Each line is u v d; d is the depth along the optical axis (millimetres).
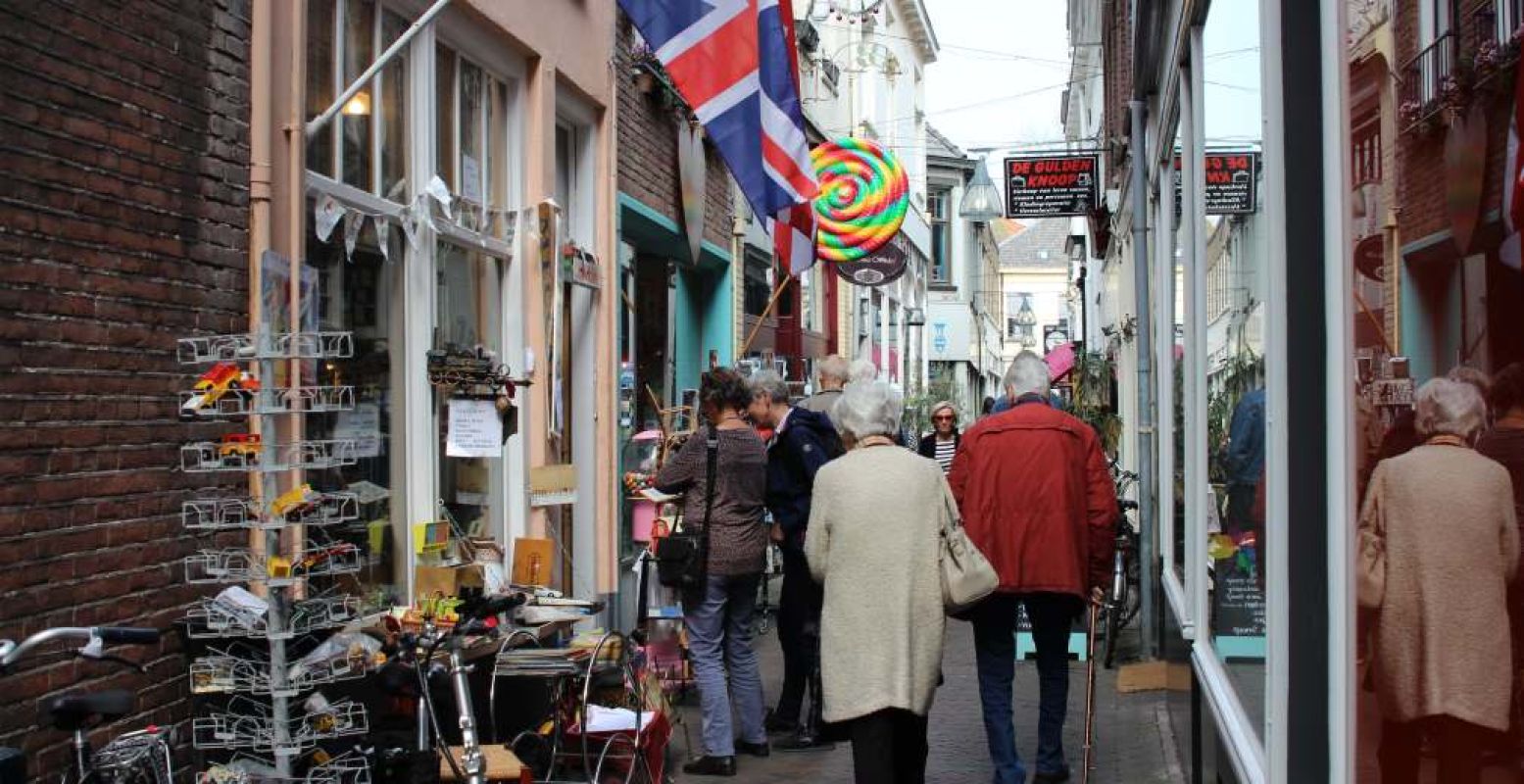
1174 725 7453
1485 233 2176
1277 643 3457
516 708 6352
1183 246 6512
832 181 15117
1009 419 6902
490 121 8891
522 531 8969
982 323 56312
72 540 4613
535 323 9094
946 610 5730
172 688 5164
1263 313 3805
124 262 4914
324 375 6465
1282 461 3406
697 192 13461
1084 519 6863
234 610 5012
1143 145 9867
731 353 15508
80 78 4688
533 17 9039
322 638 5297
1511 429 2201
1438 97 2379
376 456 7090
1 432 4297
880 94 30672
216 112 5484
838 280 24938
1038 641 7020
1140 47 8922
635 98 11664
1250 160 4141
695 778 7398
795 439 8180
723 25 8648
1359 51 2926
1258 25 3816
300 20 6039
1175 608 7277
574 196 10648
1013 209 17188
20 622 4363
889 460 5719
